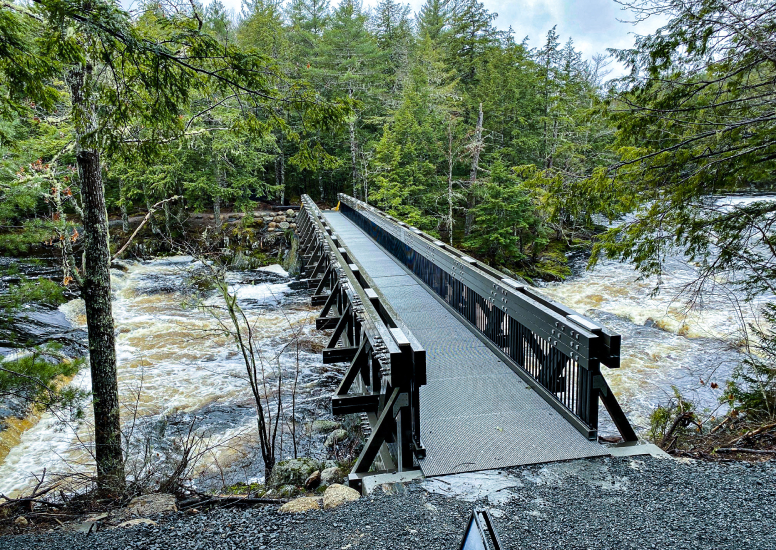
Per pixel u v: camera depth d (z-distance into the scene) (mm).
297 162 5570
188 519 3412
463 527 2918
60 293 5930
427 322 7164
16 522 3875
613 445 4023
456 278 7289
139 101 4312
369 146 31578
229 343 12992
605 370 11773
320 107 4973
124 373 11133
